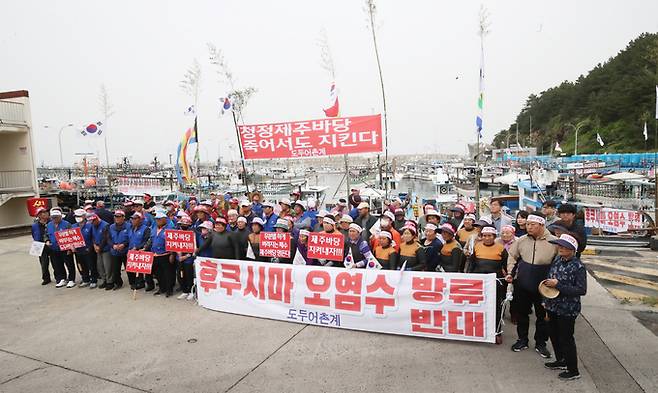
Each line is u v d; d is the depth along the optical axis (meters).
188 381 5.06
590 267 9.84
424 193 39.56
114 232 8.90
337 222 8.73
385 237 6.67
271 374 5.15
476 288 5.75
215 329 6.64
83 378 5.22
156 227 8.43
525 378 4.83
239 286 7.27
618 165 36.78
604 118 69.88
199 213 8.98
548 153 85.94
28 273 11.12
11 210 20.48
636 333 5.98
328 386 4.82
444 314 5.92
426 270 6.49
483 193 32.94
